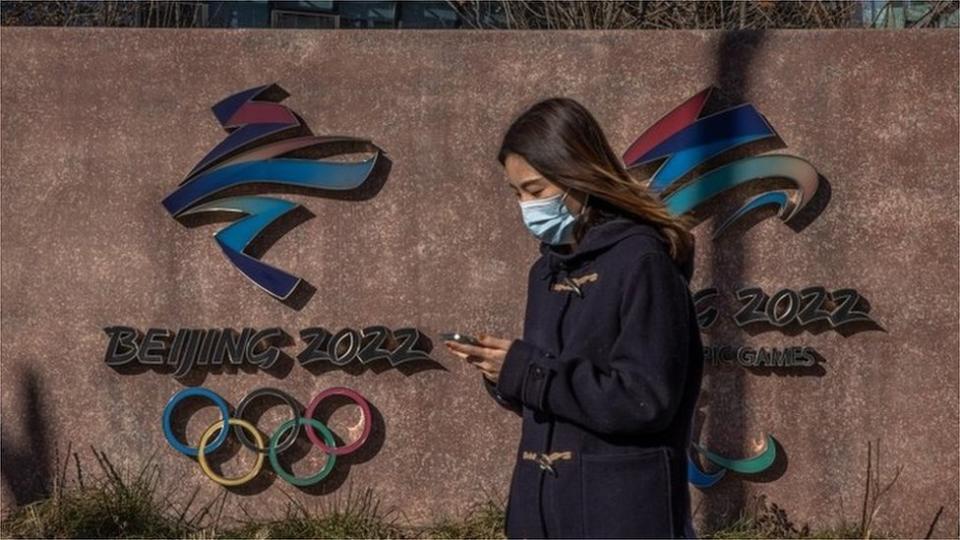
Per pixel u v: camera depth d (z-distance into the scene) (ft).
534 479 10.11
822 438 23.00
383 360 23.12
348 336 22.98
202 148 23.27
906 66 23.08
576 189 10.09
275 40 23.27
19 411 23.27
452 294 23.17
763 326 22.94
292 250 23.21
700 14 25.53
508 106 23.27
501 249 23.17
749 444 22.94
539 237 10.48
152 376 23.21
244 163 23.00
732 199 22.95
